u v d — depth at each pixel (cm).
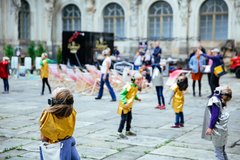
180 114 1120
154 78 1434
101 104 1551
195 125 1152
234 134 1045
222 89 674
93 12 3781
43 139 503
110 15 3750
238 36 3238
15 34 3650
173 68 2812
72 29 3897
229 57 3173
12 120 1219
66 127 499
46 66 1820
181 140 972
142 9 3603
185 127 1123
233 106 1525
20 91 1958
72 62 2634
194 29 3416
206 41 3391
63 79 2095
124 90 977
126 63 2402
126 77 2012
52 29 3894
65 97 495
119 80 1981
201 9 3412
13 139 973
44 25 3862
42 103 1566
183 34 3428
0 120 1218
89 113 1341
